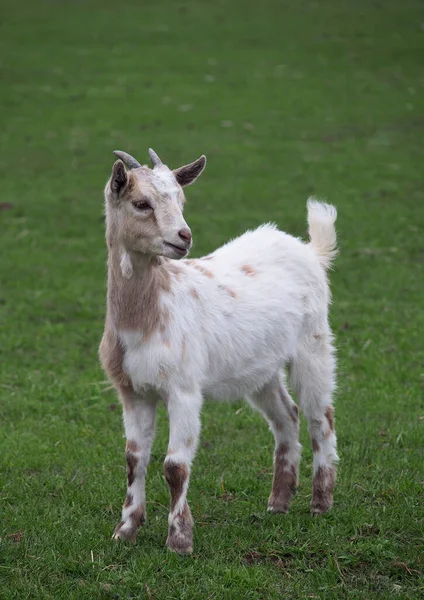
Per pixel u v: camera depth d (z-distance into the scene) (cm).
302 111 2456
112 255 709
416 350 1202
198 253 1555
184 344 716
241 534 753
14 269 1541
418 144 2217
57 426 998
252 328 766
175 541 711
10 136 2302
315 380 809
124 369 718
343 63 2856
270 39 3150
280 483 816
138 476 739
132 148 2170
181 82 2712
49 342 1253
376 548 710
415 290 1422
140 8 3688
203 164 740
